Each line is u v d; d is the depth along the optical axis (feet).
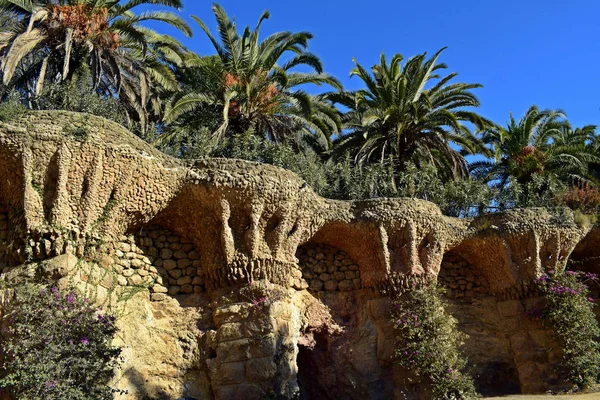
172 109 56.80
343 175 55.31
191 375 41.75
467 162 70.03
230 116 60.59
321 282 49.24
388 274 48.08
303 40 63.72
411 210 48.73
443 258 53.88
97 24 56.08
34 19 52.26
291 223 44.98
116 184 39.96
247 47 62.59
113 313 39.47
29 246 37.09
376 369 47.44
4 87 55.26
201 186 42.73
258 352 41.16
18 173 37.63
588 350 49.93
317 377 49.03
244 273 42.83
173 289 43.88
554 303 50.78
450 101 65.87
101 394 35.73
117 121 51.31
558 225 52.85
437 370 45.16
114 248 41.32
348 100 68.44
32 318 35.29
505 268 52.42
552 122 74.13
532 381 49.88
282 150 53.57
